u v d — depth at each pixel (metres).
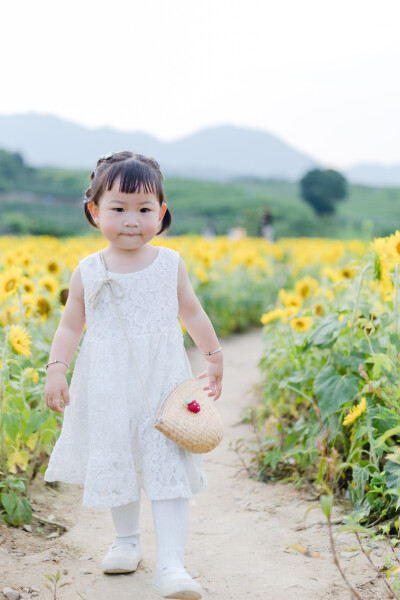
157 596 2.31
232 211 53.88
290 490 3.32
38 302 4.23
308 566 2.50
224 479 3.56
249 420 4.41
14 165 67.62
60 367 2.41
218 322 8.34
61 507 3.14
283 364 4.07
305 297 5.26
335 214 60.91
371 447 2.90
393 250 3.38
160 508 2.26
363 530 2.16
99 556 2.64
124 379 2.32
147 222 2.38
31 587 2.34
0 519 2.86
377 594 2.23
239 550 2.70
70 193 60.81
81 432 2.40
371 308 3.65
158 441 2.28
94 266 2.44
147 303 2.39
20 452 3.04
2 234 29.69
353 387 3.25
